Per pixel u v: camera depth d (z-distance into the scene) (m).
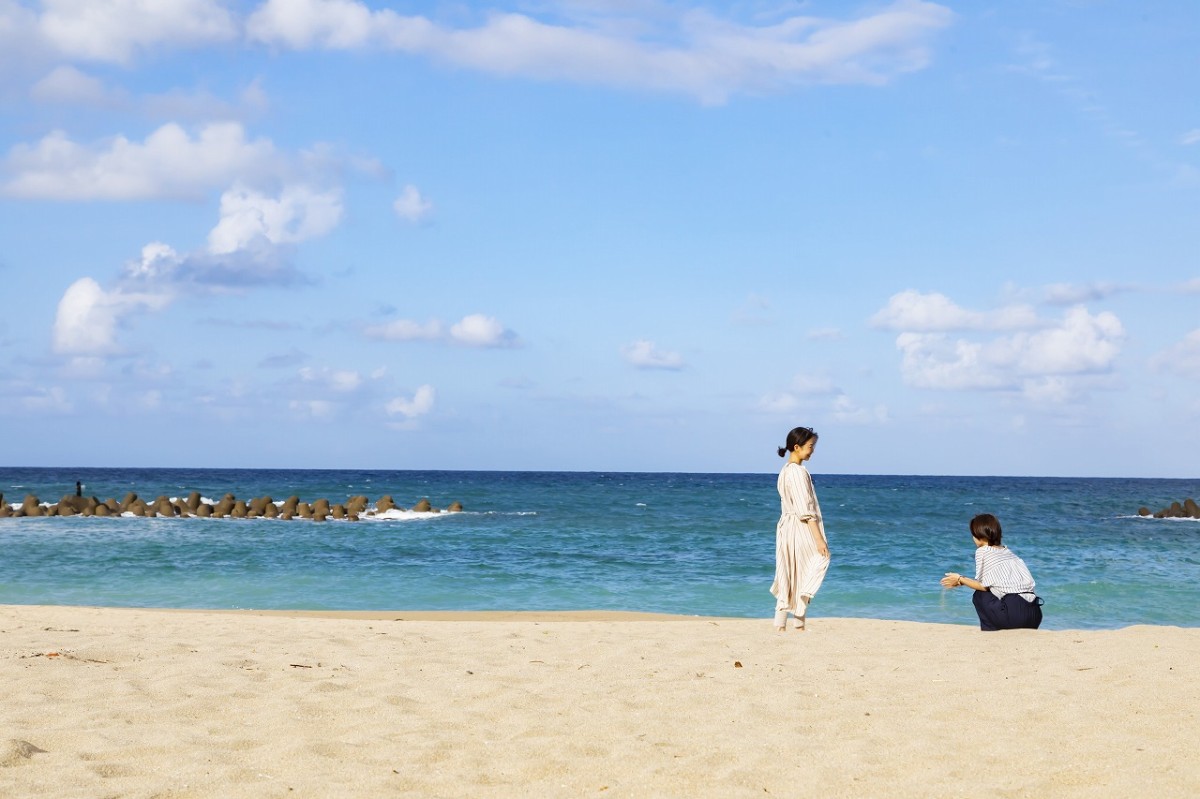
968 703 5.46
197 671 6.47
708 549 26.69
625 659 7.31
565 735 4.76
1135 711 5.17
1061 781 3.93
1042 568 21.69
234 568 20.86
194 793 3.78
